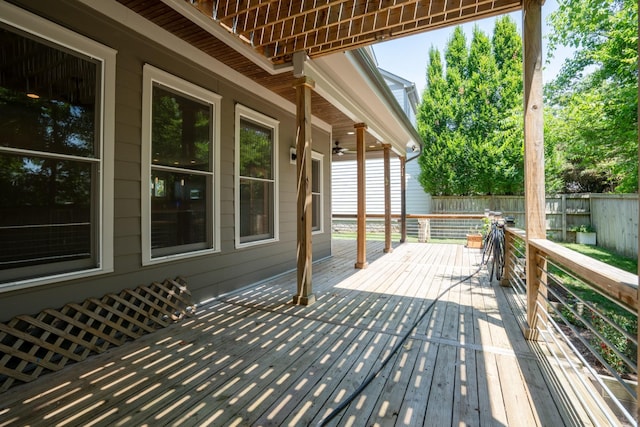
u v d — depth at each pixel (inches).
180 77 129.6
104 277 104.3
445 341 104.5
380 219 479.2
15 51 84.1
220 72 150.9
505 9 107.7
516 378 81.9
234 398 73.7
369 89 192.2
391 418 66.7
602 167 263.9
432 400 72.7
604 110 217.2
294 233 217.8
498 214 225.3
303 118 143.1
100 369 87.1
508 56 400.5
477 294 159.6
